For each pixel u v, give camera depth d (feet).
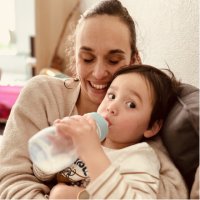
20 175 2.78
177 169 2.51
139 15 5.03
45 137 2.11
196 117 2.24
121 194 2.12
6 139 2.99
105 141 2.79
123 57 2.96
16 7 9.12
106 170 2.14
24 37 9.28
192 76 3.63
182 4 3.80
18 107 3.08
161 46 4.35
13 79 8.20
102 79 2.93
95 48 2.85
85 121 2.24
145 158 2.52
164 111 2.75
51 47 7.38
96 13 2.92
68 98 3.21
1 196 2.66
